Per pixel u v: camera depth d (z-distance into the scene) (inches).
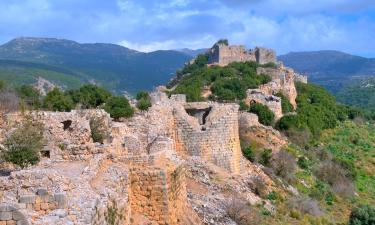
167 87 5152.6
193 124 1982.0
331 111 4820.4
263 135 3041.3
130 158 1131.3
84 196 783.7
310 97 4945.9
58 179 794.2
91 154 1149.1
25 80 4808.1
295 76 5383.9
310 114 4232.3
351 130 4704.7
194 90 4042.8
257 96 3885.3
